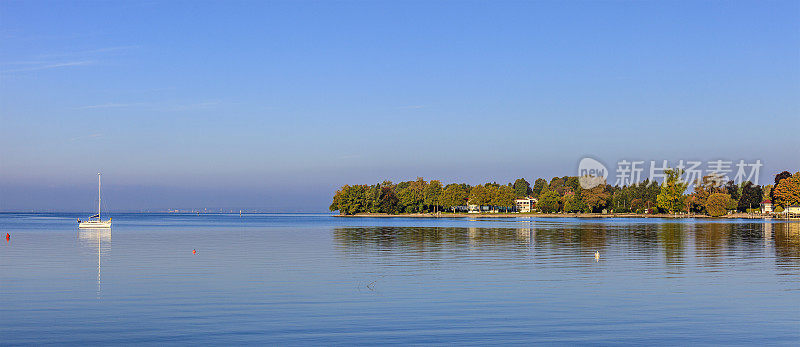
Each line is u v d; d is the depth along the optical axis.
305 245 62.56
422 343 19.59
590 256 47.66
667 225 123.75
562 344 19.44
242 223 160.88
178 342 19.80
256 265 41.50
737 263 41.84
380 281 33.12
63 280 33.56
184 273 36.81
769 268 38.66
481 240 70.50
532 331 21.14
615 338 20.14
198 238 77.44
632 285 31.27
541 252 51.88
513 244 62.69
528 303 26.20
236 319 23.08
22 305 25.86
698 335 20.50
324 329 21.45
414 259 45.78
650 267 39.47
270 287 30.91
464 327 21.73
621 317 23.33
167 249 56.88
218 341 19.88
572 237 76.00
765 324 22.06
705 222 147.62
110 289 30.17
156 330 21.36
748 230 96.44
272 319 23.08
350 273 36.72
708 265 40.56
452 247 58.75
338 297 27.81
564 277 34.56
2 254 51.00
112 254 50.94
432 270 38.22
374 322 22.55
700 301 26.48
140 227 126.31
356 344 19.47
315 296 28.08
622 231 93.69
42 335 20.67
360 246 60.78
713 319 22.89
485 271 37.59
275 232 97.19
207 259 46.03
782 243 62.72
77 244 64.69
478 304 26.00
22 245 63.03
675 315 23.62
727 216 195.62
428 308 25.14
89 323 22.42
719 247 56.94
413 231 99.25
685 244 61.41
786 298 27.17
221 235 86.06
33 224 148.62
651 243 63.19
